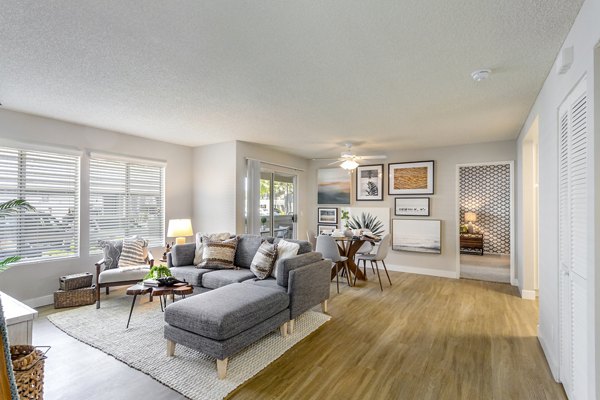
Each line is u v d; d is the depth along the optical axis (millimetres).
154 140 5285
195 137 5113
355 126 4348
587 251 1636
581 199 1857
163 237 5426
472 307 3932
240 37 2066
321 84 2859
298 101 3322
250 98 3246
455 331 3166
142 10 1777
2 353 1097
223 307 2426
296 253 3551
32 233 3865
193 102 3383
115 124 4301
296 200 7082
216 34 2033
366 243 5930
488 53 2271
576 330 1934
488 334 3094
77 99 3297
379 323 3383
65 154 4156
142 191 5141
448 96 3154
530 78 2699
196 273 3781
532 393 2125
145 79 2766
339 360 2564
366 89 2975
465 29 1963
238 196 5383
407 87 2918
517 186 5031
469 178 8852
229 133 4820
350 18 1848
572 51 1891
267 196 6258
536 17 1827
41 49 2238
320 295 3531
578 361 1893
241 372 2346
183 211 5770
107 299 4125
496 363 2523
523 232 4359
